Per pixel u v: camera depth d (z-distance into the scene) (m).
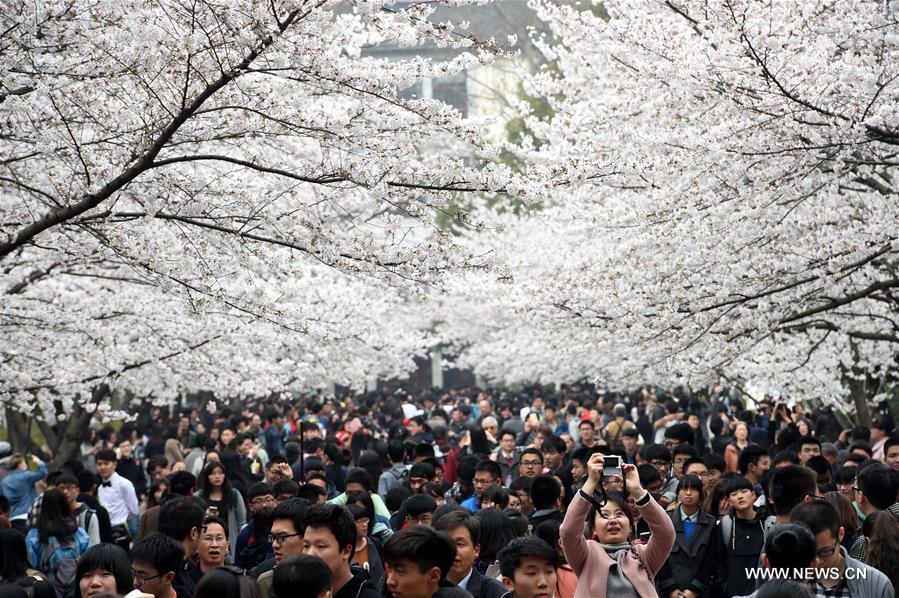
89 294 18.19
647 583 6.84
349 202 16.11
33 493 15.12
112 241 10.57
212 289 10.99
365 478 10.86
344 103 12.58
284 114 10.16
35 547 10.74
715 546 9.61
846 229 13.23
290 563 5.65
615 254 14.66
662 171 13.16
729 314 14.26
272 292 18.75
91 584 7.00
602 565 6.88
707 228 13.45
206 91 9.52
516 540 6.47
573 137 15.55
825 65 11.43
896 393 25.56
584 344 17.08
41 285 17.27
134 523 15.11
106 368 16.06
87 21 10.27
